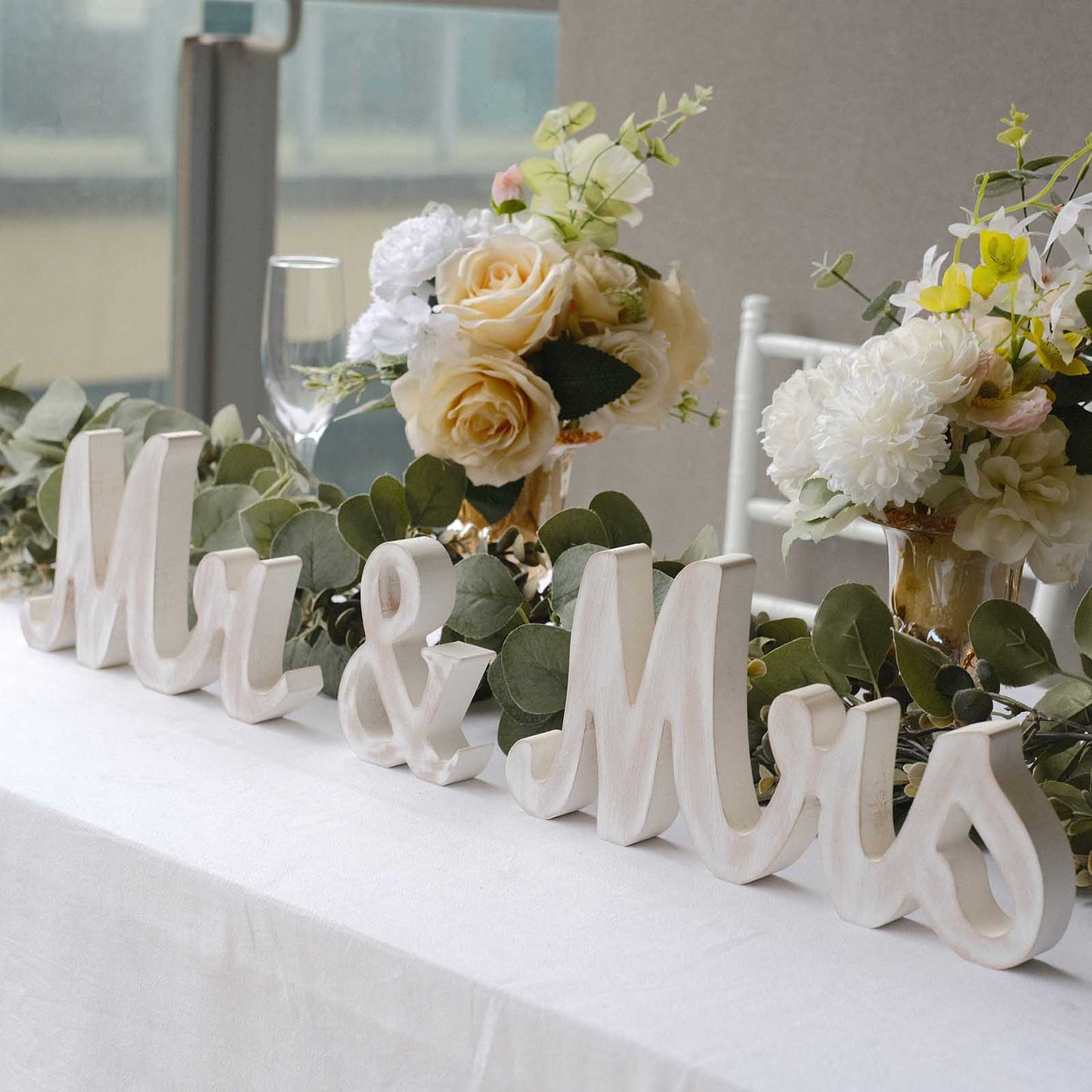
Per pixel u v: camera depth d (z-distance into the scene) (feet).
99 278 8.37
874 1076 2.07
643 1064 2.11
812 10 5.79
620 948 2.39
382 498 3.39
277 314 4.30
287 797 2.92
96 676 3.57
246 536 3.55
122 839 2.71
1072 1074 2.09
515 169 3.84
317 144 8.53
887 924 2.52
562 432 3.70
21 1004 2.94
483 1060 2.28
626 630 2.76
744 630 2.67
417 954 2.34
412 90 8.57
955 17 5.38
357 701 3.12
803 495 3.08
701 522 6.57
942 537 3.01
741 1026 2.18
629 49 6.44
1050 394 2.95
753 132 6.09
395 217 8.70
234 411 4.27
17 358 8.16
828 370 3.11
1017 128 3.04
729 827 2.64
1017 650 2.80
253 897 2.53
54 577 4.10
